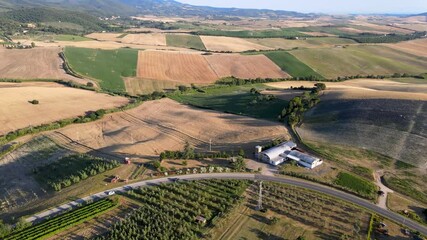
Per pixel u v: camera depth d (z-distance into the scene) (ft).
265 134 330.34
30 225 203.82
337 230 200.75
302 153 284.00
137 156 292.61
